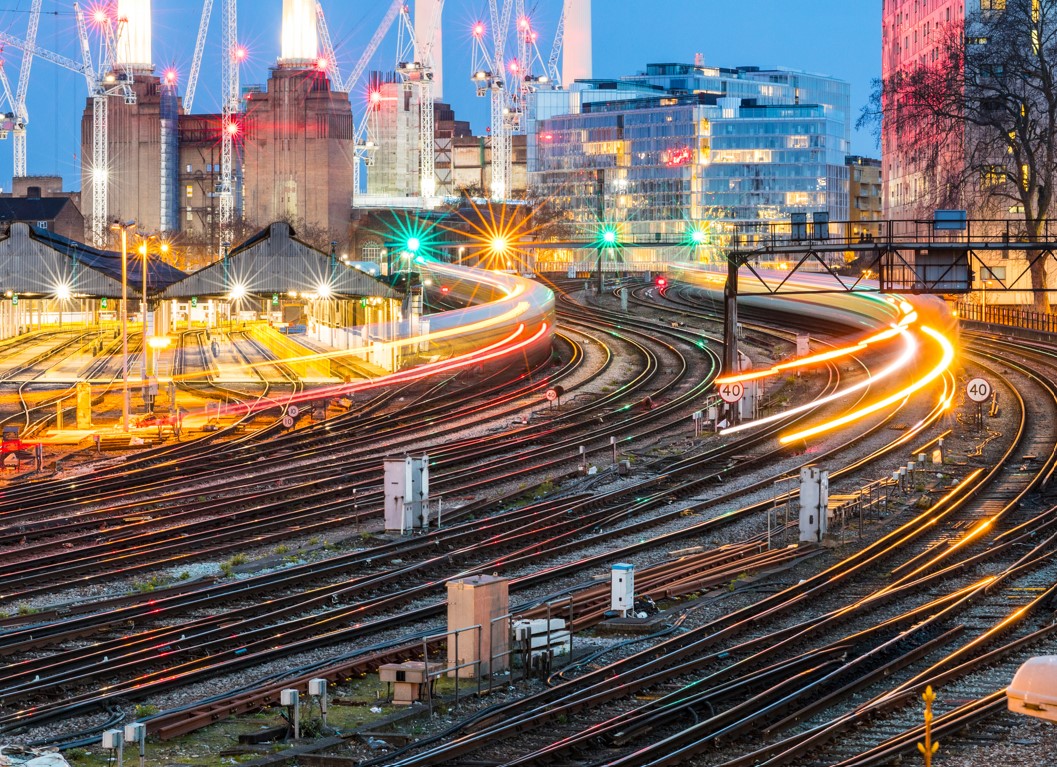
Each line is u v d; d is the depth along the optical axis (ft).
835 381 396.57
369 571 187.83
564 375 427.33
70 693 130.21
